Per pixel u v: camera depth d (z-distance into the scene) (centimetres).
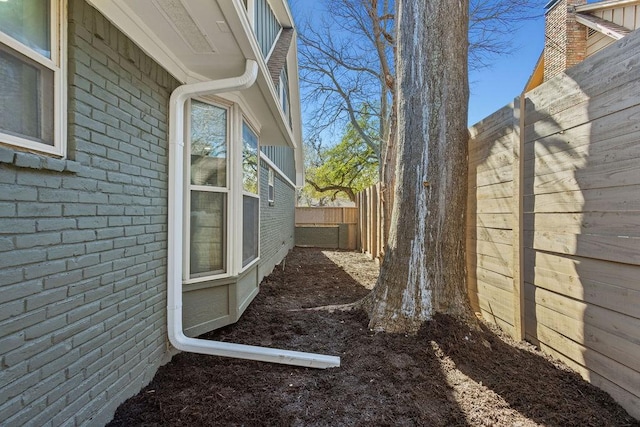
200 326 305
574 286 242
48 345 150
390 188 699
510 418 196
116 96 200
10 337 132
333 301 493
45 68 154
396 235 333
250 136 430
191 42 239
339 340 310
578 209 236
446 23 316
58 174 156
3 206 129
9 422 131
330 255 1095
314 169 2219
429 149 317
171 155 263
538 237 279
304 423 194
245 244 396
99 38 185
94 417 179
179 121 266
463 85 322
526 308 297
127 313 212
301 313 398
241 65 275
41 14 153
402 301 316
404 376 242
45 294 148
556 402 210
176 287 264
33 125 148
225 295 331
